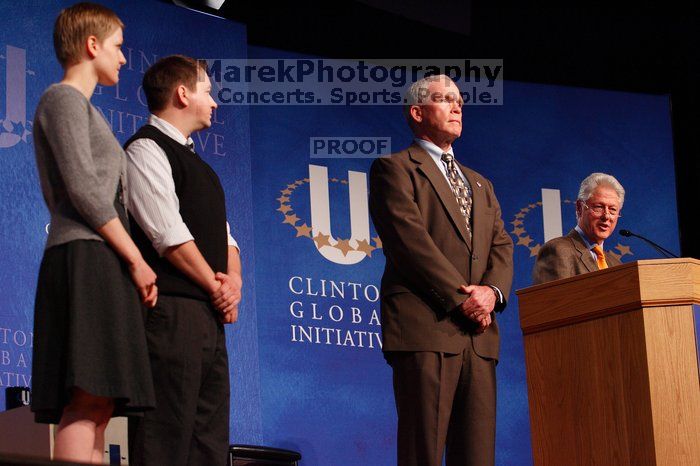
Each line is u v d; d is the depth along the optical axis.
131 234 3.31
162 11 6.34
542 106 7.54
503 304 4.14
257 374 6.18
